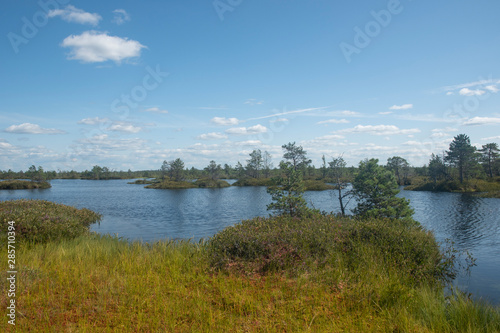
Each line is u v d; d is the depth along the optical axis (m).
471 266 12.14
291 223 12.07
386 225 11.62
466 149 58.09
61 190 62.22
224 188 65.75
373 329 5.26
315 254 9.26
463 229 20.61
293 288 7.11
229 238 9.87
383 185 16.48
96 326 5.10
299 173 17.45
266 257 9.02
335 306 6.18
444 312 6.06
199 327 5.25
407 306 6.19
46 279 7.04
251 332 5.12
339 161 18.81
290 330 5.17
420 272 8.49
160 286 7.03
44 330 4.83
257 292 6.89
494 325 5.51
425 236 12.61
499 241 17.05
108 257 9.59
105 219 25.64
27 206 18.41
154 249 10.48
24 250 9.61
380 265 8.49
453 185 56.59
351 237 10.47
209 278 7.81
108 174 126.69
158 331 5.02
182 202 39.25
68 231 12.89
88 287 6.80
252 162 86.44
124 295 6.39
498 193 43.72
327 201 37.69
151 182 91.31
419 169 89.31
